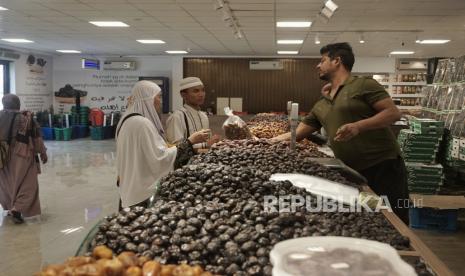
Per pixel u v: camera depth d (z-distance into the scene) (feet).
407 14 26.08
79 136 52.03
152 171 9.73
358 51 46.62
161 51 49.16
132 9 25.13
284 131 19.79
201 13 26.14
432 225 17.04
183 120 13.34
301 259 3.41
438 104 20.56
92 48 46.50
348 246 3.65
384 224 5.51
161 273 3.72
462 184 19.74
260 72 53.52
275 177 7.27
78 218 17.61
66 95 54.44
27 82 49.83
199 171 7.15
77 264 3.62
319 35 34.88
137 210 5.48
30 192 17.04
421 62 51.88
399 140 20.11
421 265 4.24
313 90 53.26
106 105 55.01
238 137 13.98
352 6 23.95
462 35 33.99
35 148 17.17
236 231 4.84
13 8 25.18
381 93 9.80
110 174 27.66
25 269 12.42
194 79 13.58
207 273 3.79
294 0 22.36
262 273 4.04
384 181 10.09
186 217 5.24
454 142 17.26
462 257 14.02
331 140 10.66
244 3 23.17
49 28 32.53
